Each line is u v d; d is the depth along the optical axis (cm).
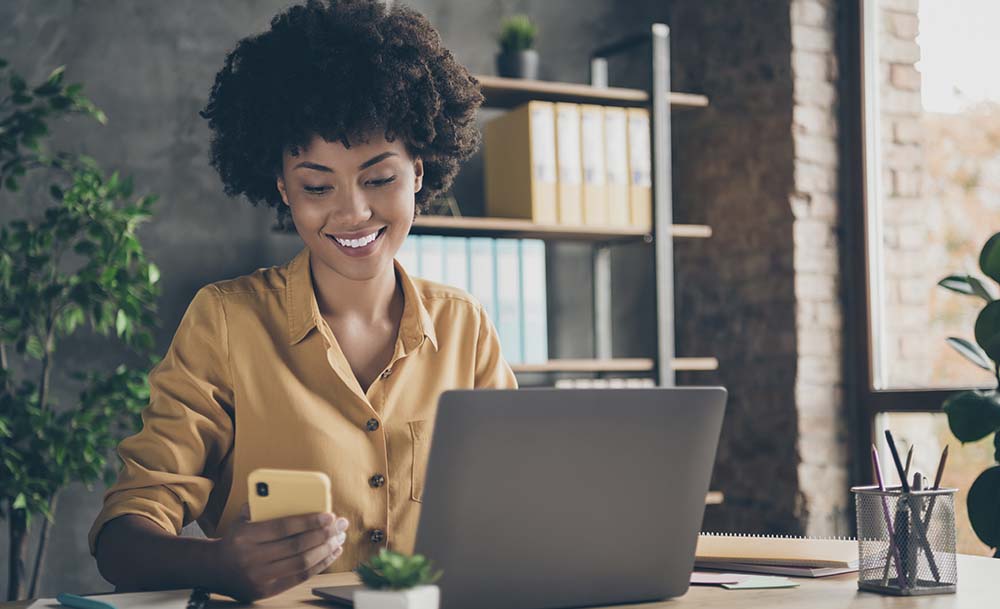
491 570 105
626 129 332
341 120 137
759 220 352
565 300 362
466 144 166
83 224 279
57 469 273
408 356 152
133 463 135
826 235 346
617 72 377
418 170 160
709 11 371
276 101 142
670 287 332
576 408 106
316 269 149
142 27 320
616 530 111
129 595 114
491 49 358
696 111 376
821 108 346
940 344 322
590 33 374
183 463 137
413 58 150
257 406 143
